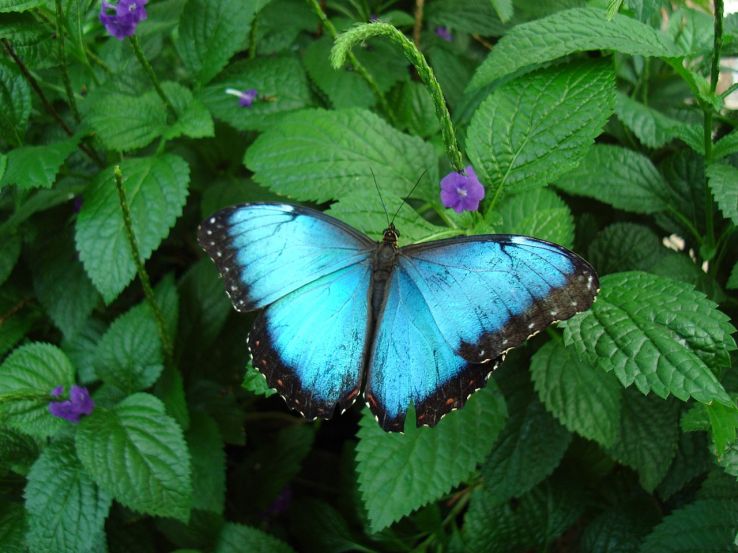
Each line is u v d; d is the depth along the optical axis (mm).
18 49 444
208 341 470
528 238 348
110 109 451
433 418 360
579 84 402
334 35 452
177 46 470
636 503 444
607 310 369
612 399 406
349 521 482
